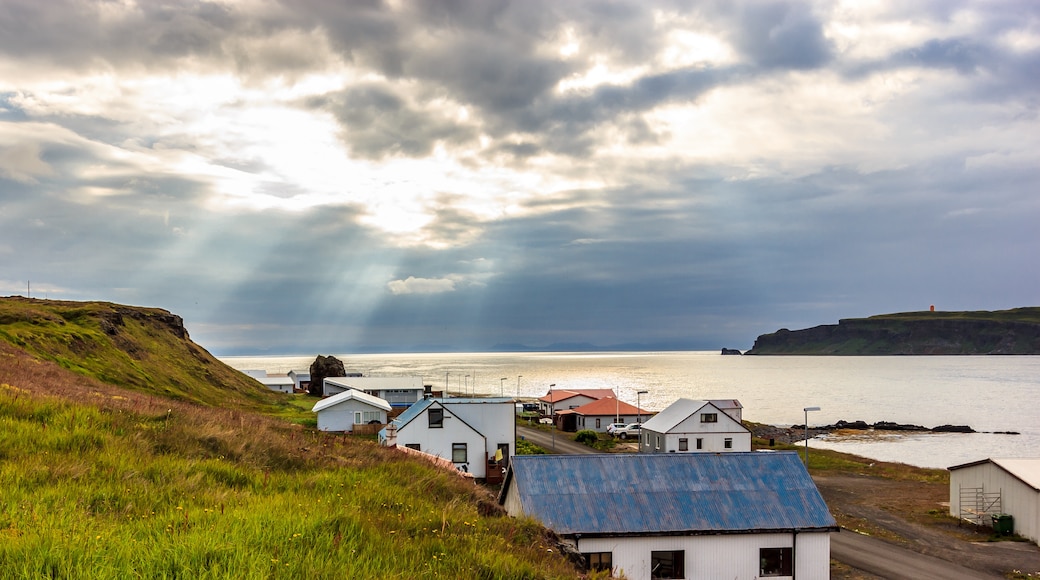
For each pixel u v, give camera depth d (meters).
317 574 9.05
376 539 11.23
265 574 8.62
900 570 37.19
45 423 19.67
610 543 29.77
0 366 40.47
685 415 74.00
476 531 14.42
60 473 14.05
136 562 8.73
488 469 56.12
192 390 91.06
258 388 121.81
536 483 31.88
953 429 120.56
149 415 24.72
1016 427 126.88
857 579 35.62
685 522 30.47
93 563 8.37
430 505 17.00
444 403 60.28
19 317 80.00
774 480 33.06
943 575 36.38
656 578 29.95
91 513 11.67
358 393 78.88
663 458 34.00
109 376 74.81
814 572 30.84
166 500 13.26
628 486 32.12
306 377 155.00
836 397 188.62
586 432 92.62
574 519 30.08
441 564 10.99
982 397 186.38
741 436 74.06
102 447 17.88
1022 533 44.22
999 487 46.44
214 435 21.75
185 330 134.38
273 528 10.92
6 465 14.22
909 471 70.75
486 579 11.12
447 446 56.50
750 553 30.67
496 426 60.56
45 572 8.07
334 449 27.08
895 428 123.44
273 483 17.22
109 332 93.69
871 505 54.59
